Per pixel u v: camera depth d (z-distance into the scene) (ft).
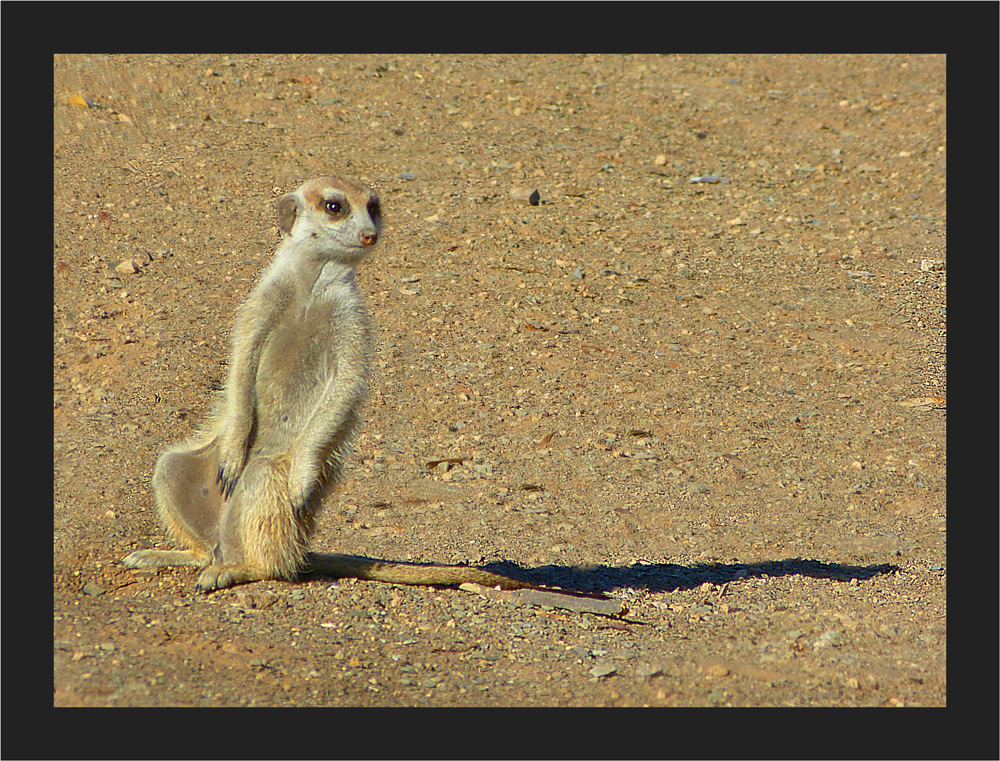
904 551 32.48
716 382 44.16
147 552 28.50
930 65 83.20
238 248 51.03
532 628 26.43
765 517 34.91
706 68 81.87
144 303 45.85
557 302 49.80
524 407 41.55
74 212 52.34
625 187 62.59
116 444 36.17
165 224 52.47
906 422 41.81
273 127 64.34
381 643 25.08
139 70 68.18
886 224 60.13
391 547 31.78
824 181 65.41
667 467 38.01
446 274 51.39
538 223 57.06
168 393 39.70
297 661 23.79
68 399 38.91
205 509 28.50
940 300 52.13
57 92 63.87
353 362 27.35
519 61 79.82
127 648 23.89
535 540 32.68
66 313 44.55
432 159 63.16
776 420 41.50
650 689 23.17
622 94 75.92
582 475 37.22
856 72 82.12
